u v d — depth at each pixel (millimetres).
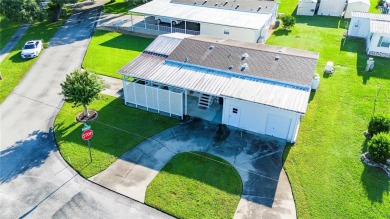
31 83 32656
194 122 26250
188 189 19938
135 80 30734
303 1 50281
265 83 24906
